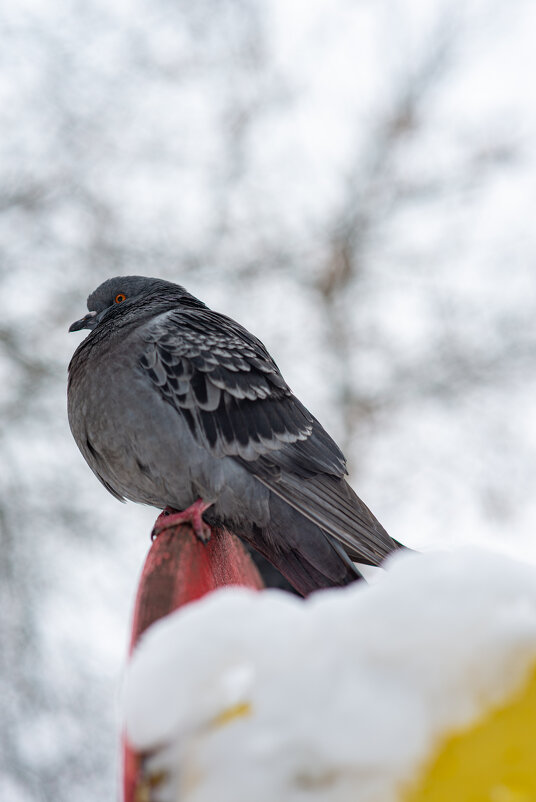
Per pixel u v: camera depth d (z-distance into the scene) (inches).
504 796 114.1
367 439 283.6
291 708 115.5
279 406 196.9
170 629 120.7
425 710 115.3
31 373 246.2
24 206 268.5
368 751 112.3
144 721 115.5
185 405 195.5
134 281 200.8
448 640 115.2
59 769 219.5
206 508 194.9
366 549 194.2
